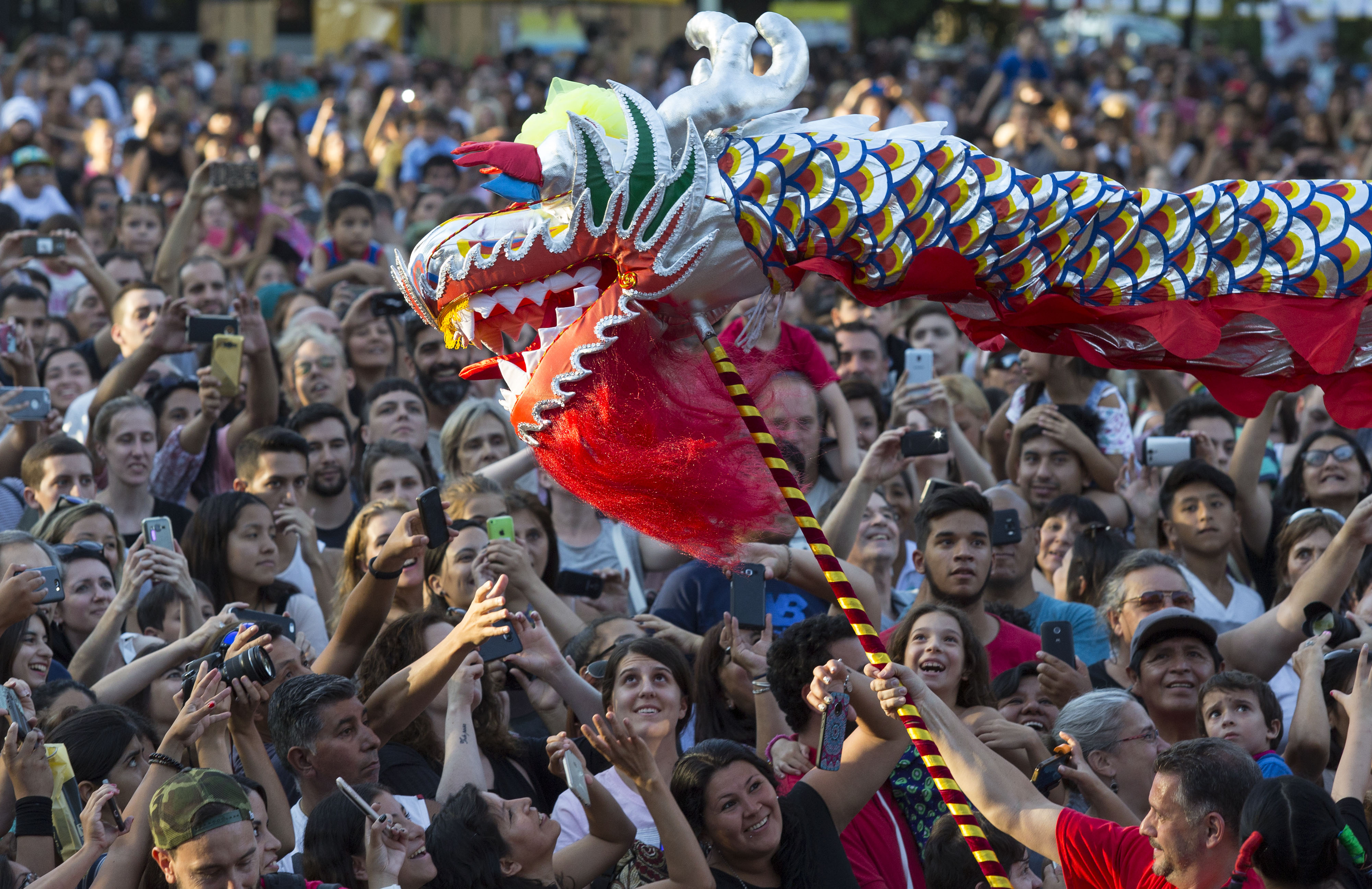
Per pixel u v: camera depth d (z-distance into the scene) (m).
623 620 13.38
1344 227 8.62
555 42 64.31
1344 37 74.50
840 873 10.61
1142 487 16.92
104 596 13.66
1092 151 39.91
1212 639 12.75
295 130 36.66
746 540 8.93
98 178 30.48
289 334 20.00
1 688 10.27
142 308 20.08
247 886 9.27
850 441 17.00
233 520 14.53
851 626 10.86
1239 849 8.82
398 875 9.84
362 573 14.26
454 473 17.16
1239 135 46.16
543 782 12.45
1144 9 74.00
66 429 18.88
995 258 8.52
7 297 21.47
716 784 10.41
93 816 9.52
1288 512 17.52
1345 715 12.55
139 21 60.25
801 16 68.38
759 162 8.34
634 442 8.48
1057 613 15.20
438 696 12.45
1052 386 18.53
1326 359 8.39
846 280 8.53
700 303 8.44
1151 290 8.60
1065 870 9.78
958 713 12.28
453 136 40.22
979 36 73.31
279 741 11.29
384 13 62.12
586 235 8.28
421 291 8.73
